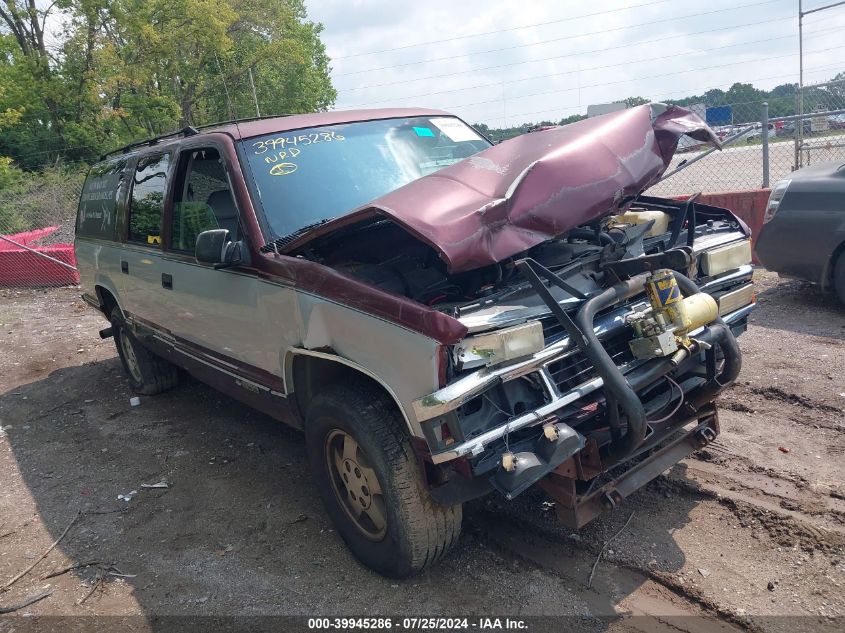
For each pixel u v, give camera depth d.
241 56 33.59
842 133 10.47
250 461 4.60
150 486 4.39
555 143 3.01
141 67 28.95
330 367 3.35
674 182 12.46
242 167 3.69
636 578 3.03
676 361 2.88
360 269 3.14
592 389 2.75
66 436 5.39
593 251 3.16
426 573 3.23
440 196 2.76
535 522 3.50
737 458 3.90
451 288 3.07
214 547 3.64
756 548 3.14
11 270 11.29
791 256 6.43
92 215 5.92
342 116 4.30
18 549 3.84
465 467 2.64
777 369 5.09
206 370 4.38
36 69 28.47
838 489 3.51
